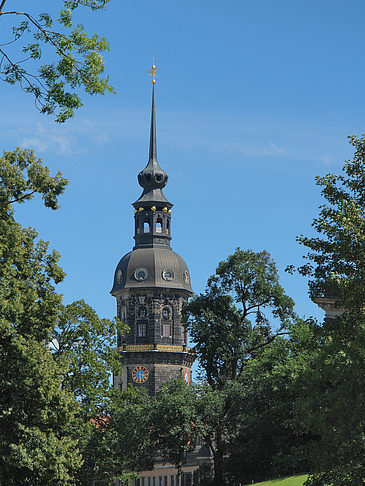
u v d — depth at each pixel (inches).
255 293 4662.9
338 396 2129.7
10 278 2511.1
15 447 2261.3
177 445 4200.3
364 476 2092.8
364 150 2201.0
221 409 4249.5
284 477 3745.1
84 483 3585.1
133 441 4037.9
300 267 2228.1
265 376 4097.0
